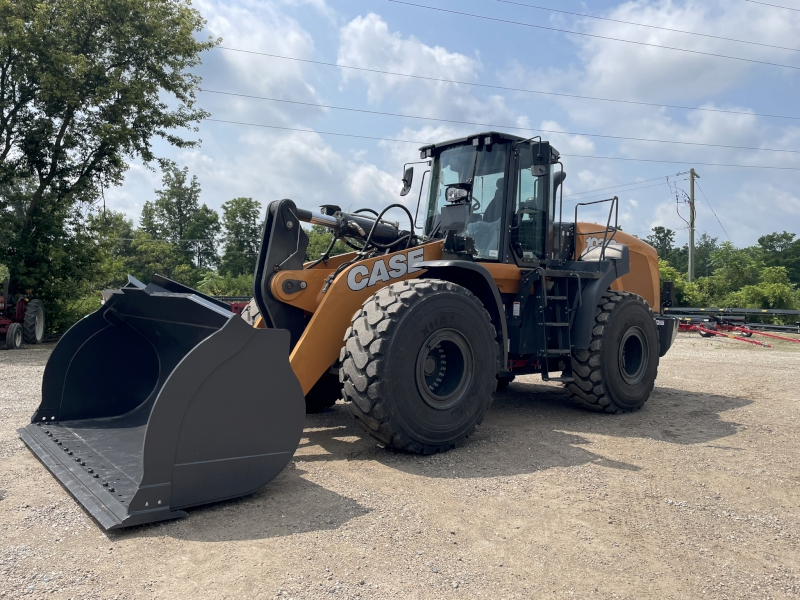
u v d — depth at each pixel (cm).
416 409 382
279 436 309
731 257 3794
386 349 367
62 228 1478
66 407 415
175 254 5509
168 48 1517
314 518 280
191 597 206
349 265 420
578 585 225
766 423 529
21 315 1302
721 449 434
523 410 576
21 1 1339
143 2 1472
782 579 237
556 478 353
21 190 1464
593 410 568
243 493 298
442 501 308
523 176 539
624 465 385
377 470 359
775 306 2794
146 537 255
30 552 239
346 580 221
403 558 242
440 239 493
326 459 381
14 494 304
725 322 1958
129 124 1491
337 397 526
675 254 7619
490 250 518
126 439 372
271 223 425
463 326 409
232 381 291
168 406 271
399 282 409
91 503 277
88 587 212
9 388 666
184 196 6131
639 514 300
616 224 569
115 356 430
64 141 1455
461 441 423
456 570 233
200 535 258
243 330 294
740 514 305
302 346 389
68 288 1512
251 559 236
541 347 514
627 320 564
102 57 1481
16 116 1405
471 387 414
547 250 563
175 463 274
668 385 768
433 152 570
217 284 3578
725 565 247
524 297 516
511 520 287
